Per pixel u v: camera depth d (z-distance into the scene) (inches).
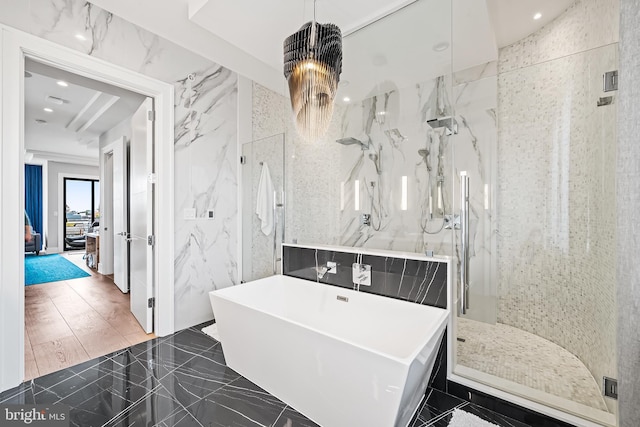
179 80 104.5
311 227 110.5
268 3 78.7
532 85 89.7
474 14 80.3
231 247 125.2
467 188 82.5
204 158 114.0
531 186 91.0
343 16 84.4
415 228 89.7
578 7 81.3
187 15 88.3
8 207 68.1
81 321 112.9
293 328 60.0
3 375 68.0
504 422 60.0
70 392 68.8
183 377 75.8
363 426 53.4
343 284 90.3
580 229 76.6
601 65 67.1
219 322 79.7
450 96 84.7
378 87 94.9
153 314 102.0
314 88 64.9
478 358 78.8
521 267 93.8
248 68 121.0
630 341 44.9
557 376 69.6
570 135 79.2
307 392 61.0
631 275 44.7
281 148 117.7
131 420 60.2
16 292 69.4
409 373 47.1
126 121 166.4
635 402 44.2
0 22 67.2
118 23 88.3
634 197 44.6
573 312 79.7
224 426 58.9
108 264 196.2
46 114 172.2
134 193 117.4
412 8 81.3
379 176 96.8
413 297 76.5
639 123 44.0
